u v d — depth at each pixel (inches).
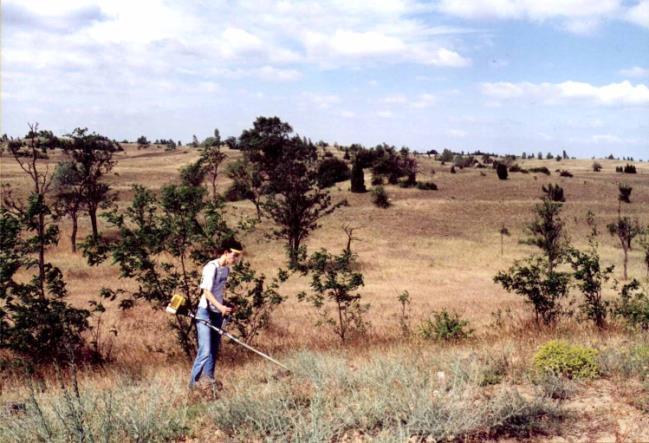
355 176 3393.2
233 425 192.1
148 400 217.3
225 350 438.9
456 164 5354.3
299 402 213.0
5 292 425.7
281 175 1652.3
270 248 1844.2
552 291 547.5
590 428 189.5
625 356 265.9
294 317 856.9
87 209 1621.6
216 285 269.3
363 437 183.3
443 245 2203.5
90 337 625.3
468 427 180.5
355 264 1708.9
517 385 240.5
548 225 1305.4
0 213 435.5
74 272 1268.5
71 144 1536.7
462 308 978.7
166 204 434.6
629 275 1523.1
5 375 390.0
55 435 184.2
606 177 4562.0
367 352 376.2
